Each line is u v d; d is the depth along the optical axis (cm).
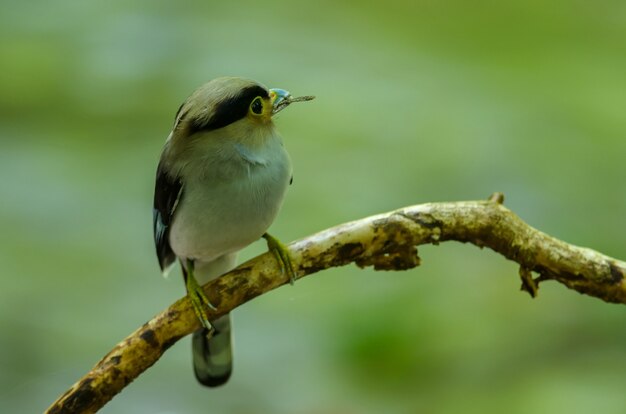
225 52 1855
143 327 702
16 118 1681
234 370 1236
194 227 747
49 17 1962
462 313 1277
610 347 1227
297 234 1398
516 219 720
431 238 716
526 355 1223
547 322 1262
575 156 1550
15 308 1298
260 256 723
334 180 1520
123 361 693
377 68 1834
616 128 1631
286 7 2048
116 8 2002
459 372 1216
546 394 1146
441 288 1310
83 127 1666
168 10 1978
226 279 720
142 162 1570
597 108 1670
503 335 1251
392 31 1989
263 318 1303
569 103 1686
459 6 2075
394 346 1246
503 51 1923
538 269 726
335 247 717
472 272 1343
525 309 1281
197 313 710
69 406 680
